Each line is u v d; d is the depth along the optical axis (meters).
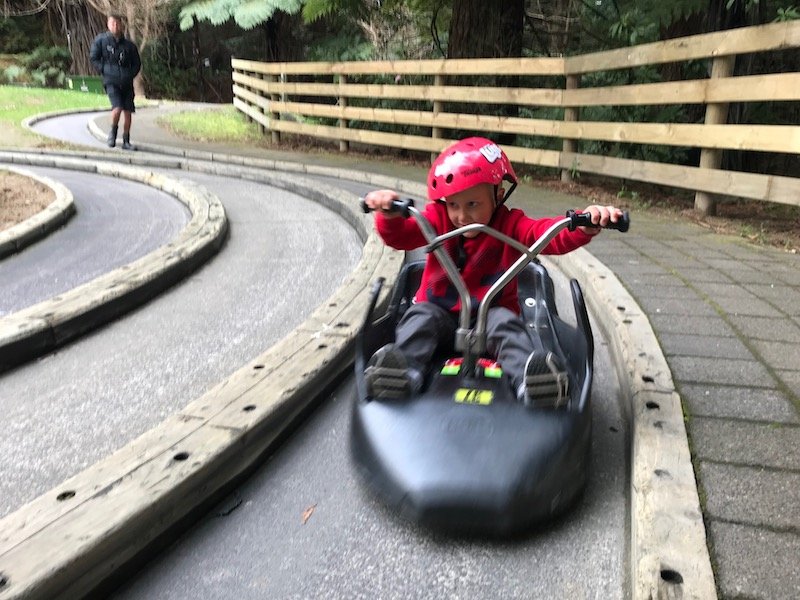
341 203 7.97
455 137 11.86
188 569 2.31
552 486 2.34
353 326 3.94
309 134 14.01
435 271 3.14
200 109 21.81
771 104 8.01
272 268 5.83
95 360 3.99
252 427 2.82
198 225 6.68
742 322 3.98
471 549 2.36
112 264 5.78
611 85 9.95
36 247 6.34
